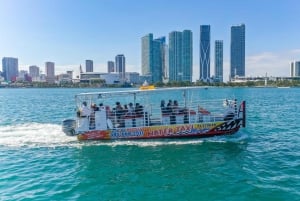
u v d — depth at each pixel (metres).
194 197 14.27
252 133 29.81
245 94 127.62
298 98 98.44
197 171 17.83
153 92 25.56
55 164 19.53
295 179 16.36
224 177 16.78
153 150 22.48
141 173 17.64
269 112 51.59
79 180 16.61
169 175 17.23
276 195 14.35
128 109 25.73
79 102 26.59
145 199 14.14
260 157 20.70
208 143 24.31
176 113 25.38
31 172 17.98
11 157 21.12
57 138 26.62
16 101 87.19
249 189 15.05
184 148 22.92
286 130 31.91
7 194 14.71
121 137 25.56
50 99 96.38
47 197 14.36
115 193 14.85
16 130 30.62
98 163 19.61
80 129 25.56
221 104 28.19
